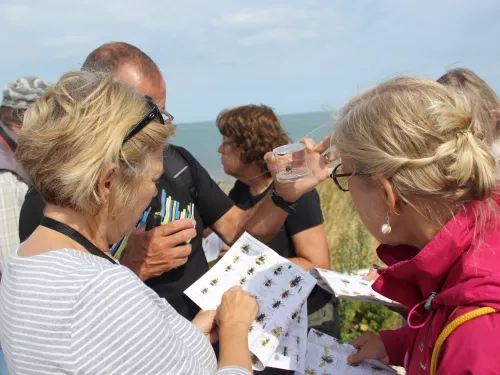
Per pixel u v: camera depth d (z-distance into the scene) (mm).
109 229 1168
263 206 2035
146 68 1879
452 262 1030
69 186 997
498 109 1959
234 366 1206
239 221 2170
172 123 1229
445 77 2172
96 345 906
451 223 1005
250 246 1830
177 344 1015
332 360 1624
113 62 1834
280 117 2857
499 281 920
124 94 1090
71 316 913
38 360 912
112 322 918
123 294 951
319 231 2316
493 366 854
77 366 896
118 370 913
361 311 3641
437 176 967
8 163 2291
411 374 1167
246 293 1505
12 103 2379
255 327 1544
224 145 2832
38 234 1080
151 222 1854
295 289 1645
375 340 1624
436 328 1038
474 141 975
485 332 891
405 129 983
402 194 1026
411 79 1092
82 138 990
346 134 1119
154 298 1086
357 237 4141
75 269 970
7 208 2250
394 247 1256
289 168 1789
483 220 1000
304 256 2295
